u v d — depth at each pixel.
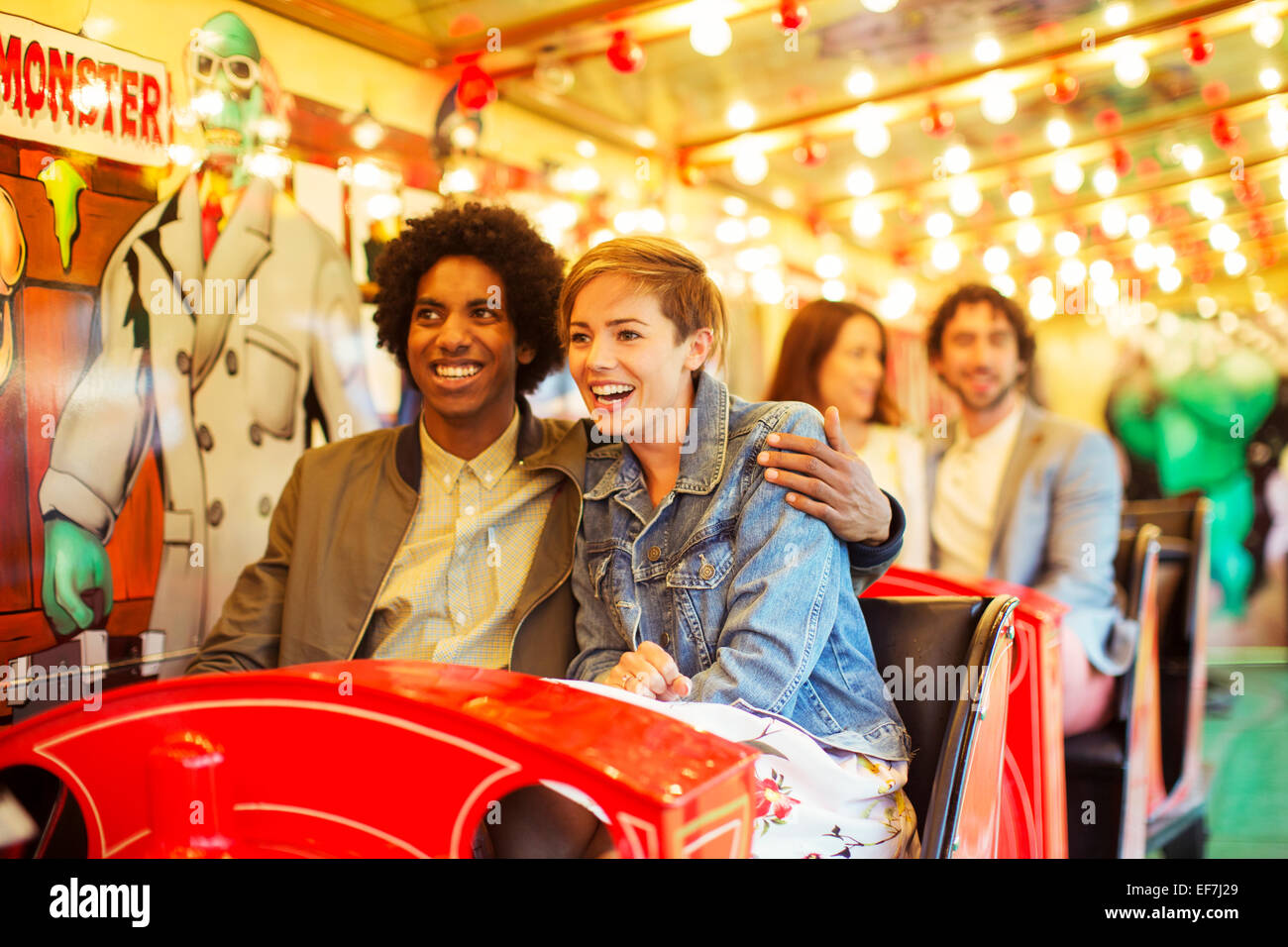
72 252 2.21
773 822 1.12
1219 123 3.98
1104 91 3.72
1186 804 2.73
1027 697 1.75
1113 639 2.41
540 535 1.61
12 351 2.07
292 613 1.61
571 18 3.01
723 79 3.60
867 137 3.89
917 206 4.98
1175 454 6.21
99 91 2.27
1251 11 3.14
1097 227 5.26
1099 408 5.96
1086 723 2.30
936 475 3.54
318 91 2.87
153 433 2.38
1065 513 3.08
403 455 1.68
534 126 3.72
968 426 3.45
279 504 1.74
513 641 1.52
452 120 3.32
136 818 0.95
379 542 1.62
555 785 0.81
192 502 2.48
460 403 1.63
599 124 3.92
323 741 0.89
